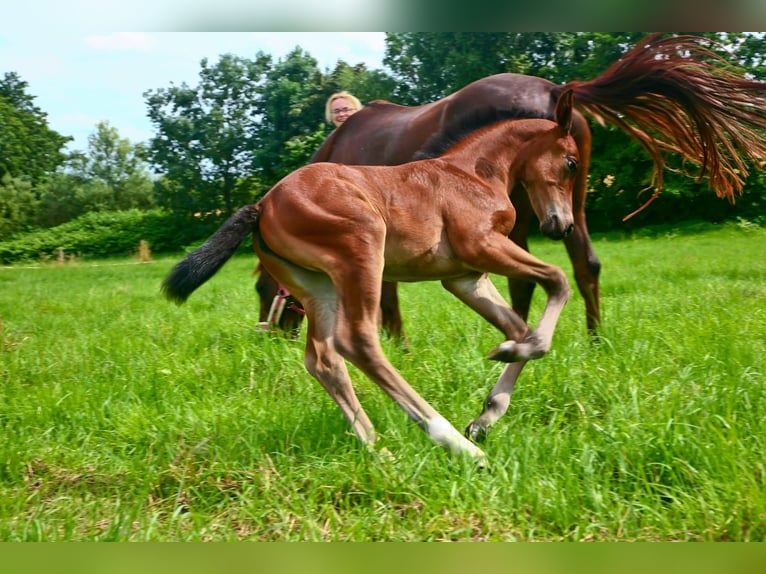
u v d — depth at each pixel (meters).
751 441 3.59
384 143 5.89
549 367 4.52
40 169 51.34
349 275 3.77
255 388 4.71
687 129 5.50
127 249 38.88
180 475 3.54
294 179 3.96
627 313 6.39
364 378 4.68
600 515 3.06
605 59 27.59
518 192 4.98
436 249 4.16
